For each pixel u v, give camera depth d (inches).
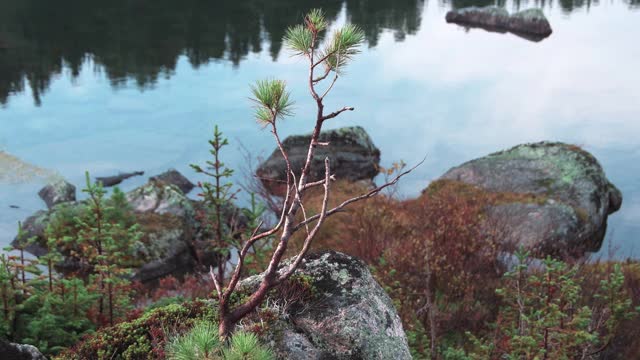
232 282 134.6
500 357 240.7
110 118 832.3
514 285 271.0
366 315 159.2
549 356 215.6
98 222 257.8
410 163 692.7
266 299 158.7
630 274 349.1
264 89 132.0
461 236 357.7
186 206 495.2
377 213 425.1
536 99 946.7
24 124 803.4
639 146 739.4
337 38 129.3
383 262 312.5
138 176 637.3
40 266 415.8
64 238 253.3
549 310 226.4
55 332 220.1
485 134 793.6
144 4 1633.9
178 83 1003.9
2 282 223.5
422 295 307.3
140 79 1025.5
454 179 598.5
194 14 1529.3
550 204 514.6
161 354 146.1
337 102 920.9
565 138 772.6
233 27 1405.0
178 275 442.6
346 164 664.4
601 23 1713.8
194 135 761.0
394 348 158.6
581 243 489.4
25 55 1155.3
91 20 1440.7
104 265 248.4
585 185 555.5
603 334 265.1
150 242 446.9
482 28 1581.0
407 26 1556.3
